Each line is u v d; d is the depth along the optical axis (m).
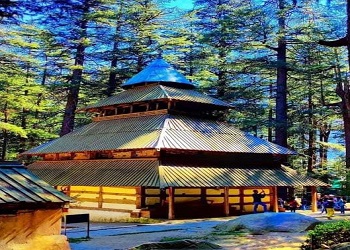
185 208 27.72
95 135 31.89
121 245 15.16
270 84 46.66
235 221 18.41
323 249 12.04
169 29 51.19
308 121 46.94
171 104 31.58
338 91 16.70
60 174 29.81
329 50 41.97
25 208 10.55
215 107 33.47
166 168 26.14
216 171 27.98
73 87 42.53
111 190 28.17
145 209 26.23
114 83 47.06
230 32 41.81
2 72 42.31
